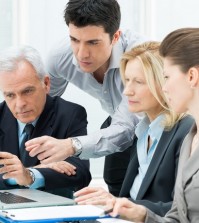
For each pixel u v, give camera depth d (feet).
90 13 7.82
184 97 5.72
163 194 6.86
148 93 7.18
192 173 5.78
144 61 7.14
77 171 8.06
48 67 9.63
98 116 13.47
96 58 8.16
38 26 13.32
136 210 5.80
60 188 7.95
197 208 5.70
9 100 7.98
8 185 8.04
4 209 6.02
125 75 7.41
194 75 5.59
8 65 7.82
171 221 5.93
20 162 7.58
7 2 13.26
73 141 7.82
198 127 5.90
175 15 13.80
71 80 9.62
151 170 7.03
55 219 5.36
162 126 7.07
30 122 8.14
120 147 8.36
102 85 9.34
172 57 5.72
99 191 6.16
